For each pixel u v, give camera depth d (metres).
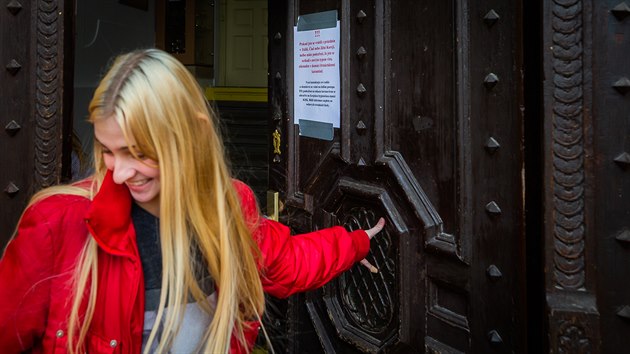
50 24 1.85
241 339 1.22
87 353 1.10
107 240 1.05
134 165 1.04
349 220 2.03
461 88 1.55
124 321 1.09
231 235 1.15
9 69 1.87
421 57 1.69
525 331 1.42
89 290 1.07
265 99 6.88
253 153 5.71
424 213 1.69
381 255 1.88
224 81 7.24
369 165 1.89
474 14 1.52
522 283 1.43
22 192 1.89
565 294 1.29
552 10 1.28
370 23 1.86
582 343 1.27
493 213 1.49
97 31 4.84
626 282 1.26
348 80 1.97
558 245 1.30
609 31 1.25
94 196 1.11
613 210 1.27
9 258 1.09
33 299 1.07
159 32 6.29
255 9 7.13
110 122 1.00
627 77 1.25
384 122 1.83
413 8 1.71
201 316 1.16
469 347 1.58
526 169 1.41
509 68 1.44
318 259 1.39
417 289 1.75
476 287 1.55
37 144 1.87
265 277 1.31
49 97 1.86
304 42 2.19
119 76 1.02
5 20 1.86
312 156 2.19
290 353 2.37
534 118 1.39
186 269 1.09
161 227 1.07
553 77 1.29
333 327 2.11
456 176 1.58
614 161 1.26
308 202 2.21
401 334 1.79
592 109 1.27
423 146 1.70
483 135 1.51
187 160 1.06
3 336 1.09
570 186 1.29
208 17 7.01
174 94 1.04
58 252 1.08
